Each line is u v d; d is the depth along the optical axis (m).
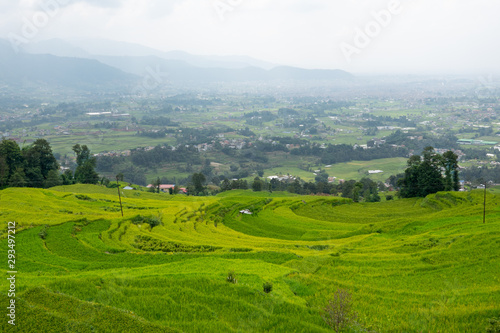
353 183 118.81
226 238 53.12
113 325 18.92
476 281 29.67
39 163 113.69
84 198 82.00
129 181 147.88
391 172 155.12
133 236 49.31
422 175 97.50
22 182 100.56
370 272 33.47
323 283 29.48
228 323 20.89
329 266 35.31
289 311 22.94
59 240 43.66
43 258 36.41
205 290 25.34
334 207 91.69
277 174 162.62
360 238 53.59
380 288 28.89
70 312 19.97
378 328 21.55
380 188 129.62
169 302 23.02
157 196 102.62
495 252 35.72
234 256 39.50
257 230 63.28
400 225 57.00
